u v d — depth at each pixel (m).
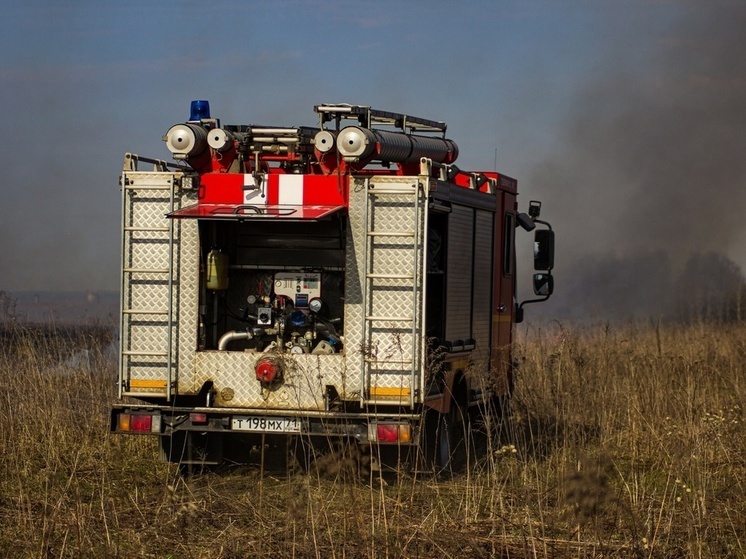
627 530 9.12
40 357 15.27
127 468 11.78
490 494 10.68
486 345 13.67
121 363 11.30
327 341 11.37
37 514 9.62
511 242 14.84
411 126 12.74
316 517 8.84
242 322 11.70
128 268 11.25
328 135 10.92
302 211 10.71
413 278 10.85
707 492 10.45
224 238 11.54
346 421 10.90
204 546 8.77
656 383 15.31
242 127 11.61
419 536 8.79
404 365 10.88
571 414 13.47
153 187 11.21
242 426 11.07
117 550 8.32
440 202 11.49
